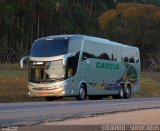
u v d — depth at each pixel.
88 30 143.12
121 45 54.78
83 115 22.62
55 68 43.53
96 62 48.62
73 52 44.44
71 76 44.09
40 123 18.55
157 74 106.44
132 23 139.38
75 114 23.50
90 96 51.03
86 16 145.00
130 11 138.25
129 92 56.38
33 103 35.91
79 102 37.91
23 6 118.25
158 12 139.38
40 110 26.64
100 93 49.44
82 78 45.84
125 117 21.47
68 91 43.66
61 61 43.34
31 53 44.94
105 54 50.69
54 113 24.33
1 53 106.69
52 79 43.53
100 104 34.03
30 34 120.38
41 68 44.03
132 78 57.19
